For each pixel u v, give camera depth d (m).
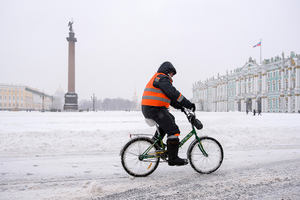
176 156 3.27
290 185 3.00
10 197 2.62
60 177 3.39
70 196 2.65
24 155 5.01
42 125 13.66
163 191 2.79
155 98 3.13
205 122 14.02
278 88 56.66
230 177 3.34
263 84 61.31
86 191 2.80
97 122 16.86
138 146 3.34
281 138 7.38
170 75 3.30
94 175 3.49
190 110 3.28
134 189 2.86
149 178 3.30
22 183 3.12
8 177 3.38
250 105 69.94
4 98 109.00
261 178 3.28
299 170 3.71
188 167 3.91
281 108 55.22
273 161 4.37
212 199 2.56
